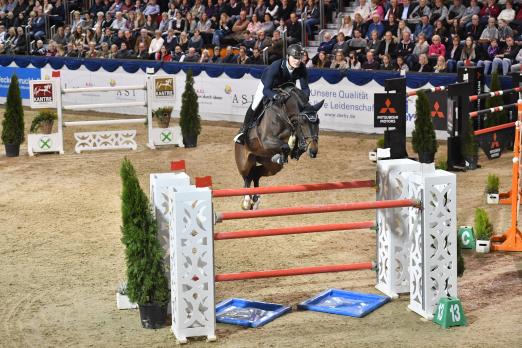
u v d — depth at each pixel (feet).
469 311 29.04
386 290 31.22
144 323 28.30
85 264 35.73
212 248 26.96
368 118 66.18
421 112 50.01
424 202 27.91
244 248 37.83
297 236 39.70
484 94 52.85
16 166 57.93
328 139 64.90
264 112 32.22
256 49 75.46
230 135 67.97
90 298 31.40
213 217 27.45
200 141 65.82
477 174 52.03
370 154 56.85
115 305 30.63
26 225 42.42
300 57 31.81
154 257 27.73
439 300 28.09
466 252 36.70
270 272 28.86
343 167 54.90
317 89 69.05
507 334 26.61
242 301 30.30
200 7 87.45
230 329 28.14
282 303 30.73
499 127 55.11
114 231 41.04
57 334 27.71
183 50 82.99
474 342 26.05
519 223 40.47
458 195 46.75
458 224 40.57
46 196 48.78
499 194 45.01
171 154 61.21
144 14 91.91
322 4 80.94
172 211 26.91
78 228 41.70
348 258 35.94
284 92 31.14
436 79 61.52
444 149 59.57
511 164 54.54
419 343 26.14
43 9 102.94
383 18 76.64
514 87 56.80
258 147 33.09
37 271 34.81
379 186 31.04
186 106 63.16
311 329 27.81
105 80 81.41
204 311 27.12
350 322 28.40
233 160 58.39
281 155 31.45
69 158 60.54
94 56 88.28
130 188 27.73
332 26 81.97
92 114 81.97
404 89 42.14
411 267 29.22
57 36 95.91
